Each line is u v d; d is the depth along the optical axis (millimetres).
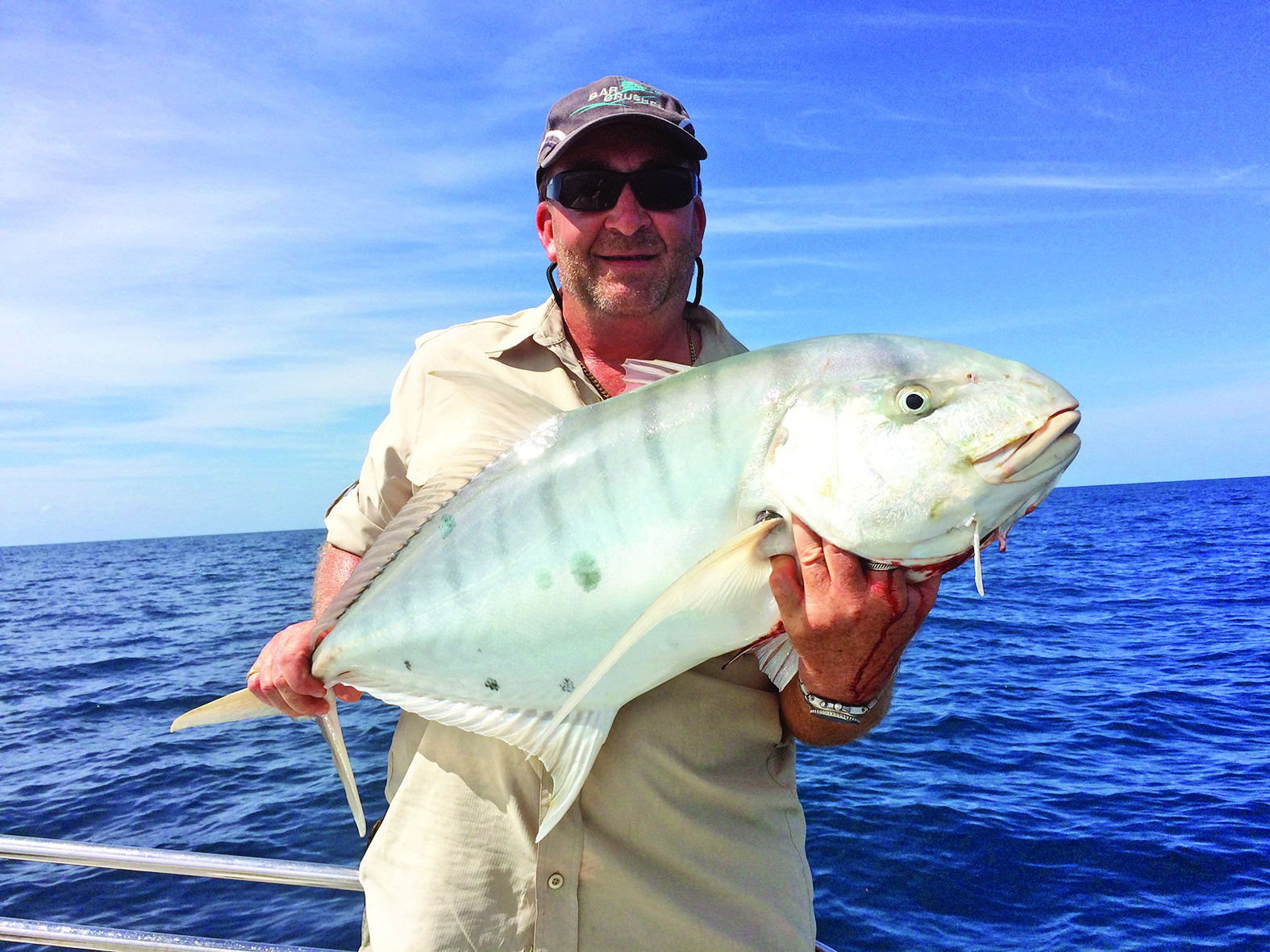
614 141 2021
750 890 1790
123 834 6715
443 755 1870
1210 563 27031
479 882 1759
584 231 2041
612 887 1726
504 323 2209
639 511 1613
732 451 1581
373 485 2143
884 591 1480
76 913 5246
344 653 1837
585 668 1672
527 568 1683
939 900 5039
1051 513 70688
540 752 1706
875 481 1458
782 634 1794
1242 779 6801
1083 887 5133
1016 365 1516
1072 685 10336
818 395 1537
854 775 7059
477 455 1821
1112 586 21969
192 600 32188
